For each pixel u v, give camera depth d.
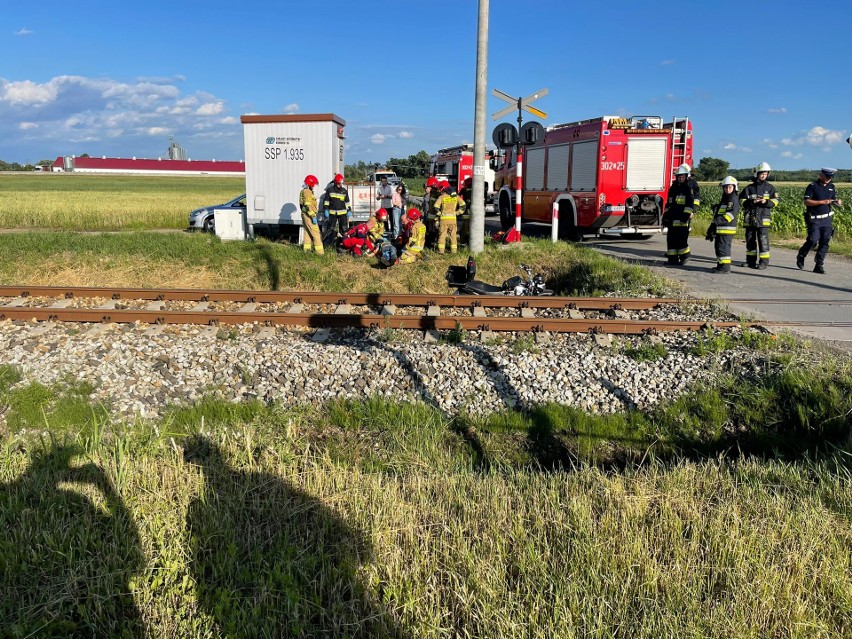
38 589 3.23
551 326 8.22
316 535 3.69
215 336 7.99
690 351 7.38
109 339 7.62
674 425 6.12
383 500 4.02
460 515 3.97
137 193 51.38
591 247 16.25
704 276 12.11
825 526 3.85
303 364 6.84
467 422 6.11
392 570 3.35
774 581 3.32
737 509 4.01
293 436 5.29
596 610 3.10
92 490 4.08
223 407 6.14
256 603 3.10
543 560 3.46
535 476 4.62
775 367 6.69
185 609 3.13
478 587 3.22
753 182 12.85
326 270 12.22
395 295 9.87
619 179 15.61
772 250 16.11
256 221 15.36
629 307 9.66
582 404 6.38
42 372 6.75
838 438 5.78
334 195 14.12
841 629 3.10
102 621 3.07
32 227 24.27
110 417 5.89
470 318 8.27
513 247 13.98
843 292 10.66
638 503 4.00
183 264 12.70
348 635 2.95
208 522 3.74
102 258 13.09
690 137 15.91
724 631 2.99
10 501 3.91
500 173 21.62
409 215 13.30
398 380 6.66
